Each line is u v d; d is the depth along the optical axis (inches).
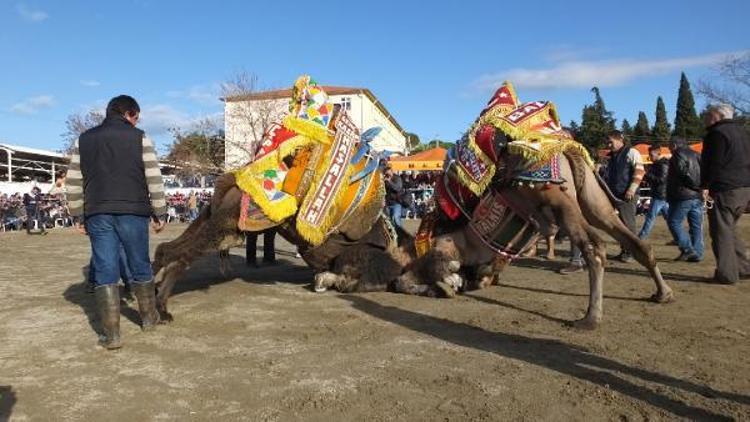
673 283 324.8
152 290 237.6
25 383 177.6
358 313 264.5
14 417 153.0
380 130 327.3
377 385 172.4
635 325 236.7
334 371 185.0
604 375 178.1
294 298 299.6
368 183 310.2
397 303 284.7
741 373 179.2
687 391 164.7
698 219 403.9
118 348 211.0
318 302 289.3
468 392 166.2
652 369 183.2
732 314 253.4
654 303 275.4
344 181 296.0
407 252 319.6
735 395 161.6
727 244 320.2
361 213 307.9
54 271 412.8
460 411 153.8
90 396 166.7
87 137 216.1
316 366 189.9
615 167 381.4
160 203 225.3
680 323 239.0
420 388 169.8
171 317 249.6
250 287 331.9
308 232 285.9
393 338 222.1
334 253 313.7
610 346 208.2
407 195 497.4
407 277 306.8
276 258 471.2
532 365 188.4
